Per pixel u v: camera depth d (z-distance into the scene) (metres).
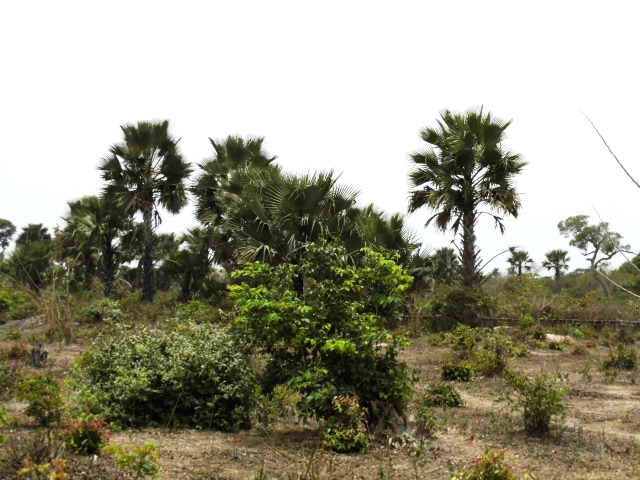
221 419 7.33
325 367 6.79
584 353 15.79
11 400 8.10
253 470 5.48
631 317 22.20
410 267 20.97
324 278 7.28
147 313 21.88
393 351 7.16
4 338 17.19
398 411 6.98
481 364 12.57
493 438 6.99
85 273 29.47
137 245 33.12
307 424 7.66
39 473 4.43
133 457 4.76
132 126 24.75
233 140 24.62
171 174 25.25
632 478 5.53
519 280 27.11
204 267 26.22
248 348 7.34
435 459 6.00
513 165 20.69
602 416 8.38
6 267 28.61
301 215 17.97
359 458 5.98
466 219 21.30
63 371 10.89
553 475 5.59
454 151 20.81
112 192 25.23
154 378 7.41
